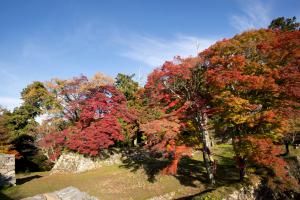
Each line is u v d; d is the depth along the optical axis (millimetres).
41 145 37594
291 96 17984
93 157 30031
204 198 15680
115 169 28422
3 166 22172
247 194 17719
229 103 17016
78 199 7391
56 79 38656
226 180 22438
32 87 44156
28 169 39906
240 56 18266
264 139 17188
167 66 20344
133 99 39250
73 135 29781
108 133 30844
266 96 18688
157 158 32656
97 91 33469
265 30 21391
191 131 22422
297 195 19891
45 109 41438
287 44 18578
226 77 17422
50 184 23172
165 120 20406
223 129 21078
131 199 19969
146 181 23859
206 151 21875
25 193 20219
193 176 24406
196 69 21234
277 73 17375
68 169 28859
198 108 20625
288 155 26266
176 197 20094
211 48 20516
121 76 41469
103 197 20297
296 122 21750
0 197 18234
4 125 38125
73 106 35188
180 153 20594
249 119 17391
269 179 19281
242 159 19516
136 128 34594
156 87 21750
